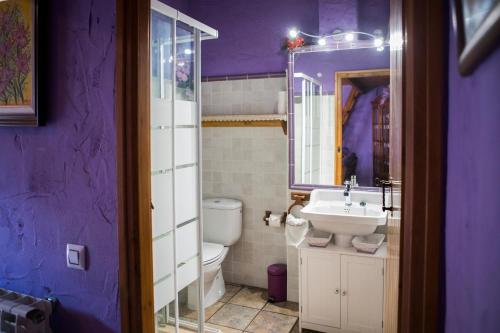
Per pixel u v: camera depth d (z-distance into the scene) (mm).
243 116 3363
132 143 1366
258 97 3420
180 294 2592
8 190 1627
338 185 3150
